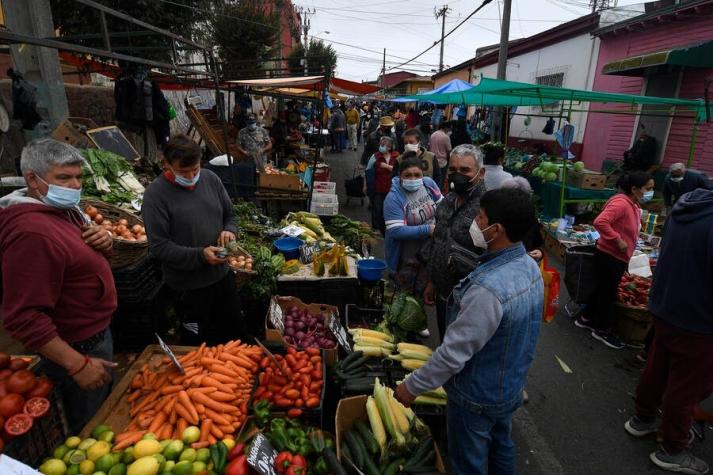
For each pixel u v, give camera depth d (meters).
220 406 2.42
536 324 2.02
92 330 2.24
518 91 7.86
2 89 5.66
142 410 2.39
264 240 5.50
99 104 8.44
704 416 3.14
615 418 3.52
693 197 2.63
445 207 3.27
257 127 8.98
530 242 3.09
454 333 1.89
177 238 3.07
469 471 2.12
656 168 9.48
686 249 2.55
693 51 7.67
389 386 3.08
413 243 4.00
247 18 15.50
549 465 3.02
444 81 27.70
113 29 8.36
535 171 9.39
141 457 2.04
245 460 2.07
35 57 4.94
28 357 2.29
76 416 2.39
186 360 2.76
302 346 3.32
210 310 3.45
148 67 6.58
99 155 4.50
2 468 1.55
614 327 4.79
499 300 1.83
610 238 4.25
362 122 29.28
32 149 1.96
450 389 2.08
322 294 4.33
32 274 1.90
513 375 2.00
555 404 3.67
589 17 12.20
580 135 12.88
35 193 2.01
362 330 3.60
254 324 4.39
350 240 6.55
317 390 2.77
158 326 4.01
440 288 3.27
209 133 8.72
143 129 6.67
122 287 3.60
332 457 2.23
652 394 3.10
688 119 8.91
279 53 19.19
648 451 3.16
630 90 10.74
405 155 6.75
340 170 15.10
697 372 2.66
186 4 9.95
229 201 3.50
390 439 2.57
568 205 8.72
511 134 17.61
